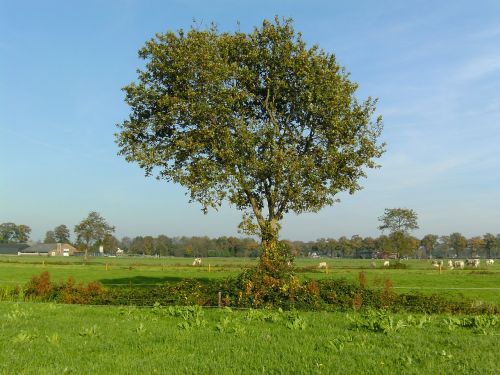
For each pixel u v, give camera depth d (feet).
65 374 26.03
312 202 78.13
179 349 32.35
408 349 32.35
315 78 79.00
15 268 226.38
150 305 66.54
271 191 79.71
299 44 82.33
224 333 37.83
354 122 79.71
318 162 81.15
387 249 322.55
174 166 80.38
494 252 592.19
